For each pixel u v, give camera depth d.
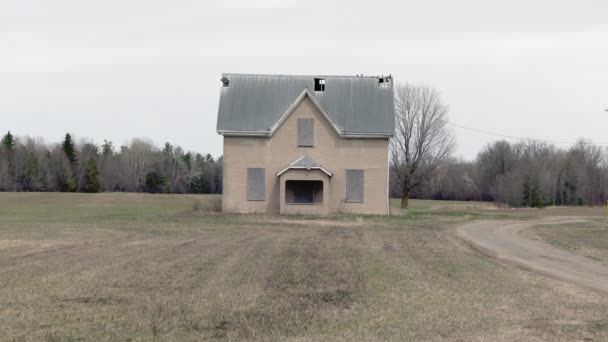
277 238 29.14
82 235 29.88
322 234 31.89
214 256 21.34
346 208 47.66
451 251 24.62
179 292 14.31
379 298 14.08
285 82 51.19
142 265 18.80
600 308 13.38
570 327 11.55
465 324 11.66
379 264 20.05
